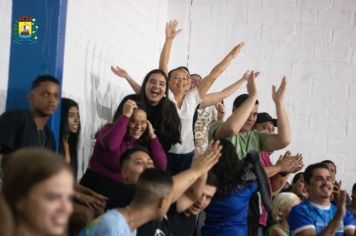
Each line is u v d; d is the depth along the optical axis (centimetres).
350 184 1171
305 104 1188
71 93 787
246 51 1198
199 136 833
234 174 662
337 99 1187
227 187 658
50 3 713
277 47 1196
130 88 1033
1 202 255
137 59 1059
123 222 440
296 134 1181
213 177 603
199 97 822
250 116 812
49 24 712
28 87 707
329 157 1179
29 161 276
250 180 675
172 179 471
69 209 280
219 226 659
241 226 670
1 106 704
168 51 912
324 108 1186
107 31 909
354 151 1178
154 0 1140
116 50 952
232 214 661
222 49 1204
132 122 665
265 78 1191
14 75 709
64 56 760
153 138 678
